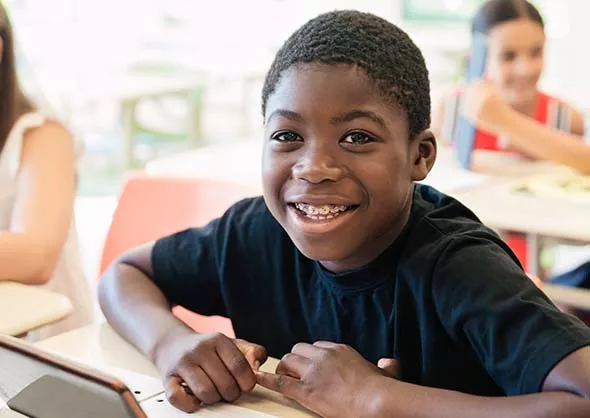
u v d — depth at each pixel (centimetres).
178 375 106
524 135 260
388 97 100
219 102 520
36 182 179
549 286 221
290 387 103
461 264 104
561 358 91
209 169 257
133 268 136
